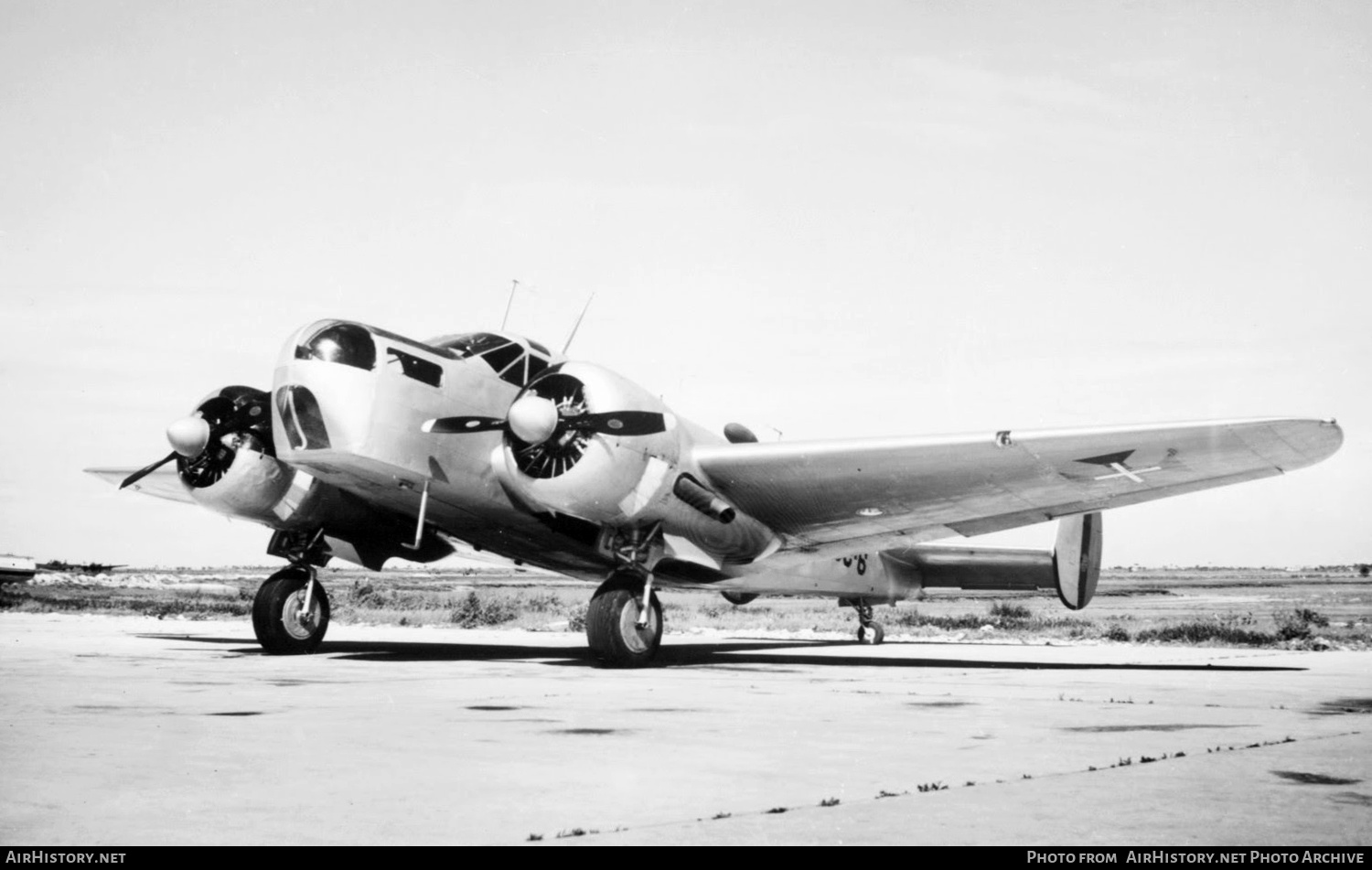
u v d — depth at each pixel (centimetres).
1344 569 10869
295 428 1147
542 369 1320
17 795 443
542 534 1338
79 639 1766
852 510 1306
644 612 1212
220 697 822
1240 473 1151
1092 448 1110
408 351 1186
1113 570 11338
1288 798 441
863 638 2127
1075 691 938
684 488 1210
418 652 1475
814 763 527
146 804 425
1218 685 1012
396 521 1409
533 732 632
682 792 453
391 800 436
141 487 1797
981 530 1352
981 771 504
